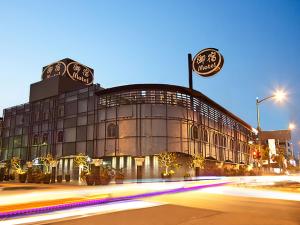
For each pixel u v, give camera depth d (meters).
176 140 42.50
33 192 19.42
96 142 44.75
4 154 59.47
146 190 21.38
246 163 69.00
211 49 45.22
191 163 42.84
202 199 16.16
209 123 51.50
